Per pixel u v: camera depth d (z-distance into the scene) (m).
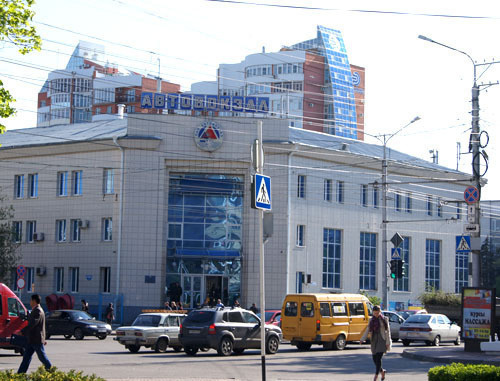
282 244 50.88
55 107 128.50
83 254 51.62
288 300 31.67
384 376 18.30
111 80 119.31
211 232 50.59
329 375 20.39
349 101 122.75
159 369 21.34
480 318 27.20
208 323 27.38
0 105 18.56
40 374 11.98
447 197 65.88
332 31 124.50
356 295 33.19
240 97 50.28
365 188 58.38
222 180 50.88
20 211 55.09
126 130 52.41
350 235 56.50
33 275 54.41
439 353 26.94
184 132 50.09
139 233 49.31
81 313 38.81
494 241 91.06
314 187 53.75
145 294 48.94
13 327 25.88
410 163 63.44
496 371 13.59
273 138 51.03
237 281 50.53
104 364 22.91
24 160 55.06
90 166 51.72
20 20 18.39
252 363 24.03
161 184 49.78
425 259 63.28
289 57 118.81
